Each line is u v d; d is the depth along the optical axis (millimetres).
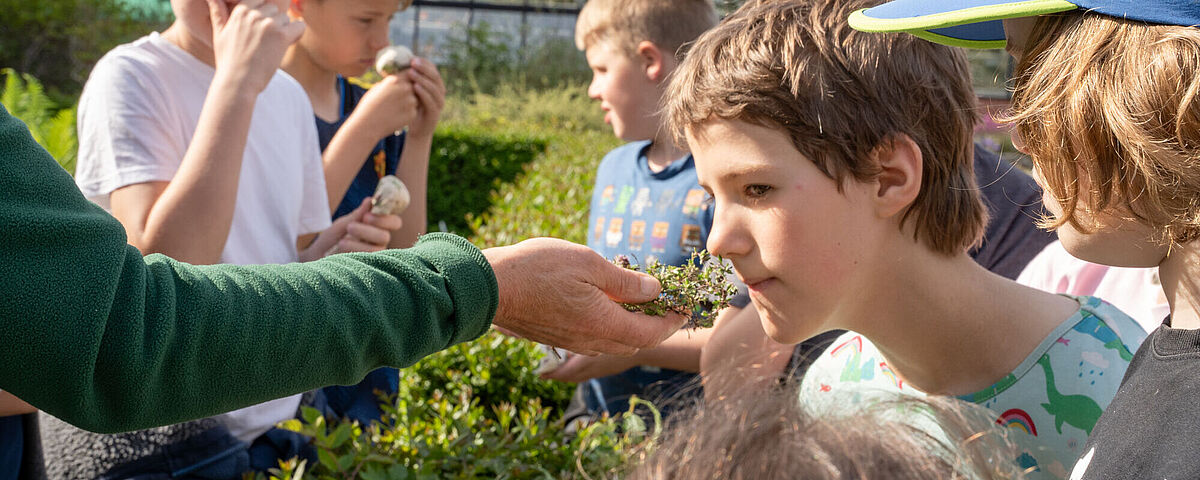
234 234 2070
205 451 1766
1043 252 2115
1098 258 1046
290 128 2275
